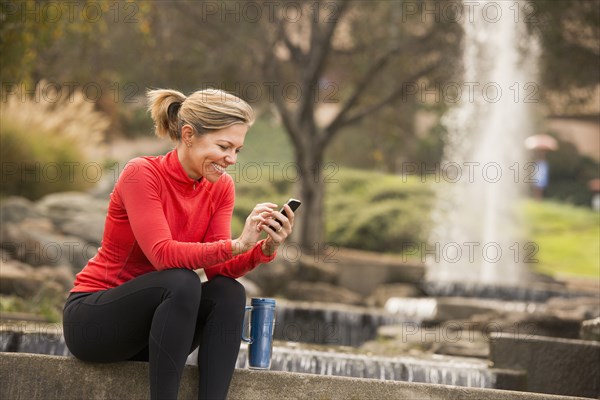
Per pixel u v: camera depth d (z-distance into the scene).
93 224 12.93
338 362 5.77
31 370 4.19
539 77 17.61
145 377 4.14
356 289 15.66
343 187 22.83
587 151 31.34
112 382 4.16
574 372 5.96
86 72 17.69
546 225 24.17
